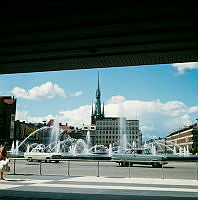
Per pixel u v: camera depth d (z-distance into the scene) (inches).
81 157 1738.4
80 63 522.9
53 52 467.8
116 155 1180.5
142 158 1138.7
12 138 4675.2
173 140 7475.4
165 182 577.9
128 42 422.9
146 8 328.2
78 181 589.0
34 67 555.2
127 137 7519.7
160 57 478.3
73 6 331.6
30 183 549.6
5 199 361.7
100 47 442.3
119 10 335.0
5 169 603.5
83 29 383.9
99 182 571.5
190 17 343.0
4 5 333.7
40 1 324.2
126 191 444.5
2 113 4539.9
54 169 973.2
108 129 7632.9
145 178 660.7
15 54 484.4
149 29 380.5
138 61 503.8
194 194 413.7
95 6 330.0
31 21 365.7
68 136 7455.7
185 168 1064.2
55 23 371.2
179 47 434.0
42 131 7317.9
